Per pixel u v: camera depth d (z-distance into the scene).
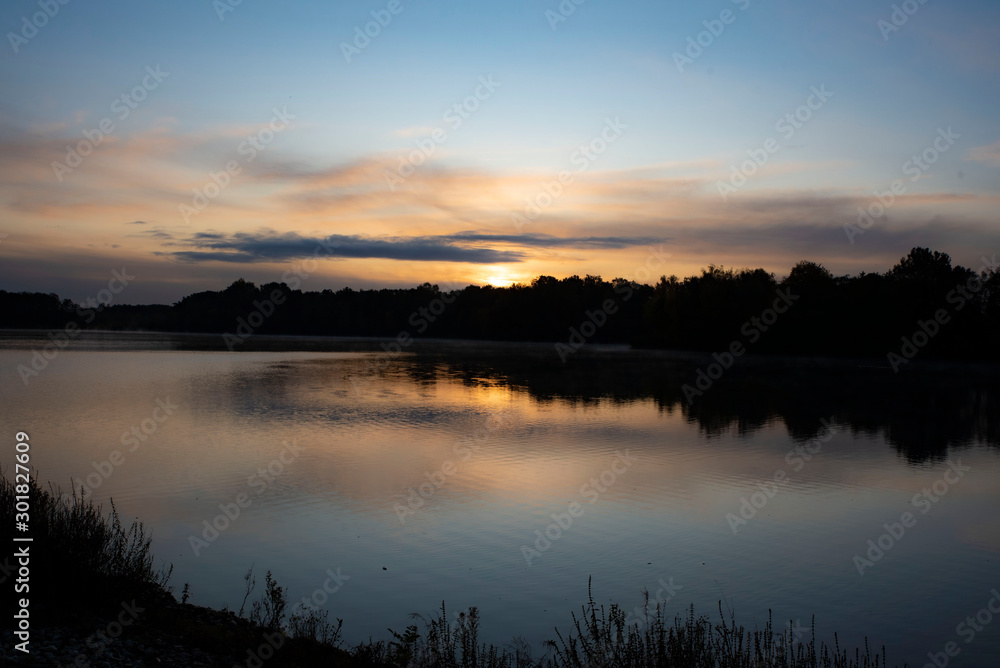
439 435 29.33
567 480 21.25
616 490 20.09
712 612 11.77
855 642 10.78
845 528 16.86
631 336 149.38
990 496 20.16
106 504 17.39
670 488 20.44
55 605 9.05
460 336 179.00
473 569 13.55
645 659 8.30
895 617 11.77
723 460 24.88
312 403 40.12
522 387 51.88
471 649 9.28
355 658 9.02
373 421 33.22
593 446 27.19
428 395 45.56
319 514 17.02
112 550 10.99
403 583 12.73
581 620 11.23
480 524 16.52
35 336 161.62
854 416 37.59
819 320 93.19
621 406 40.78
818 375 65.25
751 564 14.22
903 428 33.59
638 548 15.03
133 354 94.38
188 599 11.35
